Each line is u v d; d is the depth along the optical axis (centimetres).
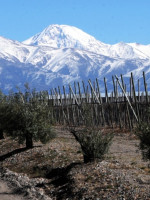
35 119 3394
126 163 2495
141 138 2134
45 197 1975
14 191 2123
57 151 3092
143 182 1941
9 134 3512
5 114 3444
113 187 1897
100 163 2434
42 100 3541
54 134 3512
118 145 3438
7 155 3359
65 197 1938
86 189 1934
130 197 1717
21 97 3506
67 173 2325
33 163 2888
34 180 2381
